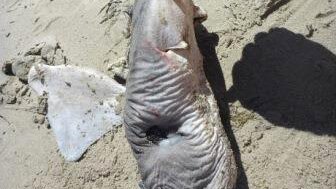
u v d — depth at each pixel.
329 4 1.05
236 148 0.99
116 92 1.14
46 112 1.19
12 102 1.25
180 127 0.90
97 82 1.16
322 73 0.99
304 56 1.02
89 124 1.14
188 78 0.89
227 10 1.12
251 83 1.04
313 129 0.96
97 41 1.23
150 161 0.92
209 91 0.96
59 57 1.24
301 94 0.99
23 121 1.22
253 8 1.09
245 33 1.09
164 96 0.88
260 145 0.98
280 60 1.03
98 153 1.10
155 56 0.88
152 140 0.92
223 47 1.09
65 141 1.14
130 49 0.94
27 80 1.25
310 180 0.93
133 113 0.91
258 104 1.01
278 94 1.01
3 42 1.37
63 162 1.12
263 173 0.96
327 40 1.02
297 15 1.07
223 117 1.02
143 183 0.95
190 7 0.97
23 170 1.16
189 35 0.93
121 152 1.08
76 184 1.09
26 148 1.18
